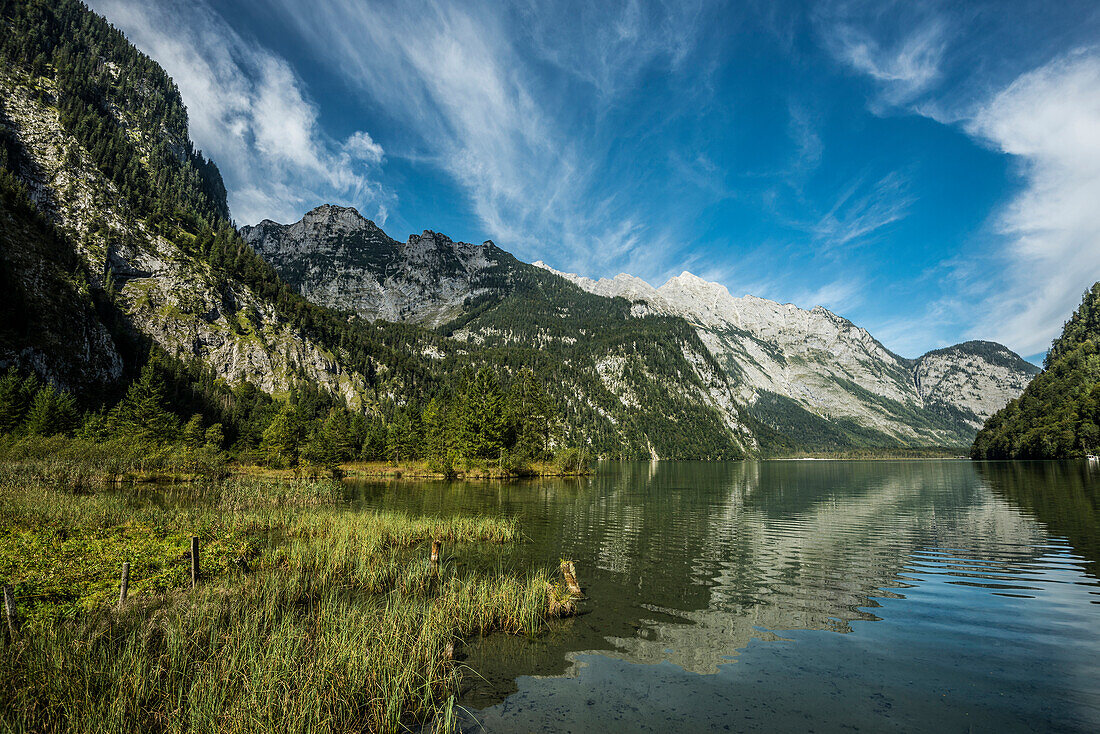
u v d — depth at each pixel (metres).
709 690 12.78
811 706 11.84
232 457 106.62
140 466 70.25
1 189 135.50
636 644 16.00
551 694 12.54
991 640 16.22
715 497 65.25
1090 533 35.00
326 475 90.88
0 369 97.50
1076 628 17.27
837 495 67.75
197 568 20.11
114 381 127.75
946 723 10.99
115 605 16.25
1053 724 10.93
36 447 66.56
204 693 10.74
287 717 10.18
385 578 22.42
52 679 10.70
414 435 122.94
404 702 11.82
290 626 14.24
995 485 75.19
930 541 33.59
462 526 34.84
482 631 16.95
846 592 21.84
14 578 17.77
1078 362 161.62
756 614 18.92
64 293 124.12
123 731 9.37
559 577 23.88
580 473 115.81
